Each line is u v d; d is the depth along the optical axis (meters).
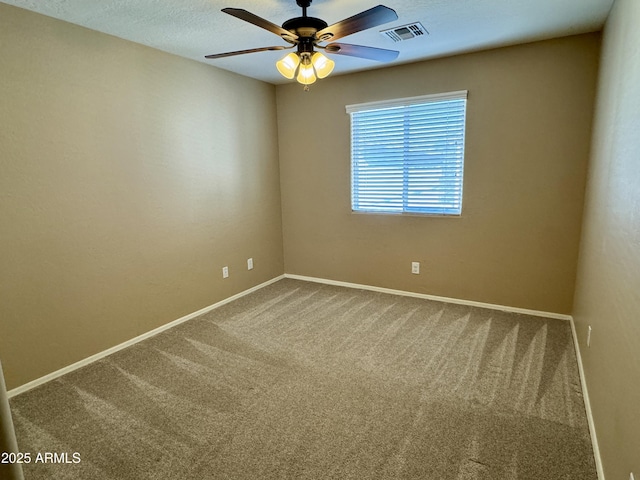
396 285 4.11
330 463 1.78
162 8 2.28
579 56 2.94
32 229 2.39
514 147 3.29
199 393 2.35
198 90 3.46
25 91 2.29
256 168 4.24
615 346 1.60
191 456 1.83
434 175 3.71
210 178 3.66
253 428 2.02
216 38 2.82
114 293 2.90
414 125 3.72
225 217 3.88
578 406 2.15
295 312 3.65
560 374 2.47
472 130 3.44
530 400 2.21
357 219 4.21
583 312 2.62
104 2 2.19
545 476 1.68
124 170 2.90
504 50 3.19
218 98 3.68
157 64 3.07
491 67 3.27
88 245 2.70
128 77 2.87
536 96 3.14
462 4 2.33
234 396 2.32
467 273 3.70
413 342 2.97
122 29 2.62
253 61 3.45
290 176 4.55
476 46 3.15
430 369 2.58
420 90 3.60
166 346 2.99
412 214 3.88
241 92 3.95
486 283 3.62
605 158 2.22
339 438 1.94
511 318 3.38
